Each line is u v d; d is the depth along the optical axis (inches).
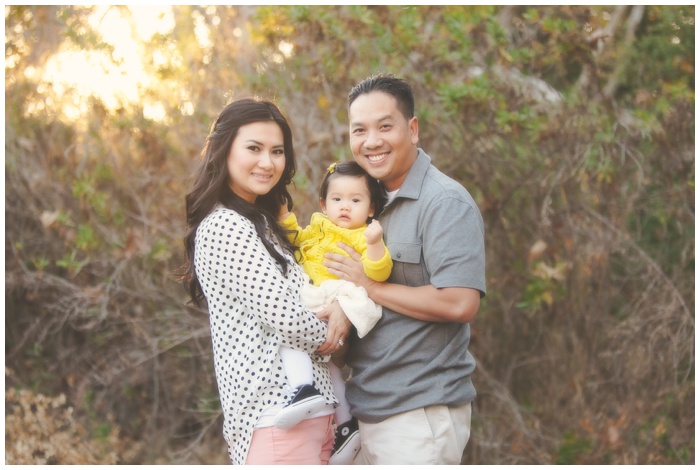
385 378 109.4
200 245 104.8
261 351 103.1
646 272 209.3
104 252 214.5
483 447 204.7
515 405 202.5
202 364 222.4
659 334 203.9
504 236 201.3
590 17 198.1
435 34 193.0
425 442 107.7
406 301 106.3
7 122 214.1
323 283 109.3
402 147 111.0
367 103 110.9
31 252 223.1
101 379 222.5
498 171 197.9
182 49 200.8
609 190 202.5
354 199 113.3
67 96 212.2
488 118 193.2
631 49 216.2
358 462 116.1
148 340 214.2
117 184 212.1
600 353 205.2
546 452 203.9
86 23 205.6
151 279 215.9
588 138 195.6
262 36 190.5
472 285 106.0
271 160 107.2
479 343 207.6
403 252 109.3
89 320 226.5
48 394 227.3
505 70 191.9
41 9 209.8
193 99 201.5
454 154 195.5
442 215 107.0
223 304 104.5
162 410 225.5
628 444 201.2
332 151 191.9
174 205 208.4
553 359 208.1
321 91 193.9
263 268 101.8
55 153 215.6
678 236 212.2
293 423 99.7
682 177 204.2
